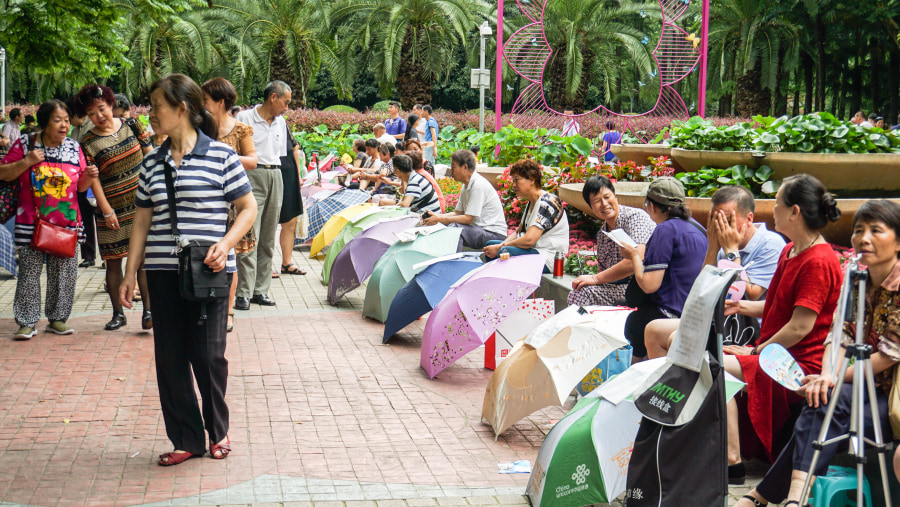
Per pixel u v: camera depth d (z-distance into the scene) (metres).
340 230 9.45
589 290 5.70
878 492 3.38
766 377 3.94
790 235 3.80
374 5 27.78
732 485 4.02
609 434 3.68
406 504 3.84
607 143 16.44
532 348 4.76
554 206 6.84
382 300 7.38
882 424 3.35
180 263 3.88
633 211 5.56
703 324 3.23
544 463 3.79
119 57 8.44
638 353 4.91
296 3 26.83
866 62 38.38
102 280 9.03
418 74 29.06
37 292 6.55
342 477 4.14
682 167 9.55
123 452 4.40
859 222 3.40
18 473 4.07
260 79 28.39
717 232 4.36
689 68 16.02
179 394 4.19
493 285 5.77
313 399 5.37
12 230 8.70
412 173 9.37
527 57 15.20
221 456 4.34
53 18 7.58
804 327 3.69
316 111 27.33
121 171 6.70
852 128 8.46
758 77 32.97
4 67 26.38
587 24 25.66
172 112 3.93
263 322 7.42
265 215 7.98
